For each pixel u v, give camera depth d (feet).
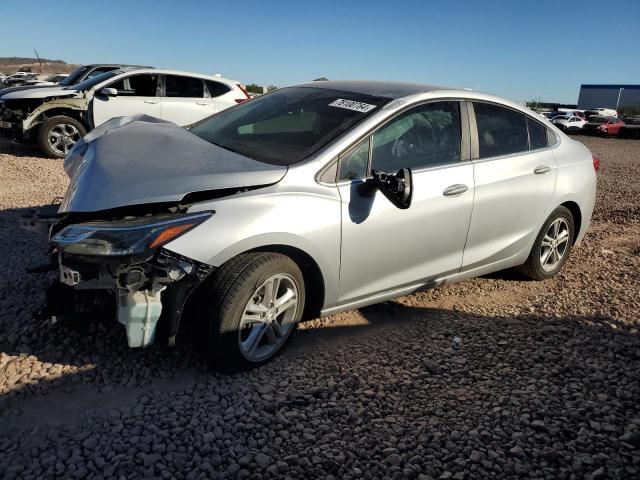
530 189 14.76
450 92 13.58
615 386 10.87
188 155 10.82
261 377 10.53
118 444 8.40
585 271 17.94
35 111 33.68
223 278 9.82
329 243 10.88
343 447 8.76
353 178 11.36
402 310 14.03
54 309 9.94
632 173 45.68
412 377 10.91
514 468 8.50
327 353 11.65
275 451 8.54
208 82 37.60
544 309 14.58
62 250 9.08
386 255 11.96
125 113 34.76
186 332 10.67
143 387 9.89
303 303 11.14
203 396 9.77
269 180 10.34
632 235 23.08
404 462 8.53
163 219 9.29
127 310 9.08
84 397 9.47
